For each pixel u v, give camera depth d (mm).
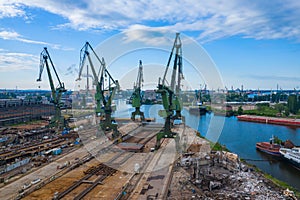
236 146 53750
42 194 22203
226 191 26125
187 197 23016
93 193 22125
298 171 38281
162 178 25484
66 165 30031
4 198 21672
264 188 27766
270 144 49375
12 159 34250
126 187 22984
